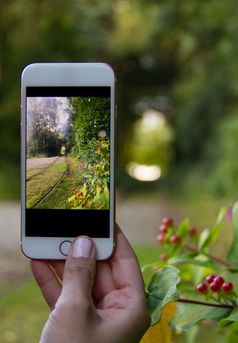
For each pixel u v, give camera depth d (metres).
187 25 3.72
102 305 0.31
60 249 0.35
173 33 3.95
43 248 0.35
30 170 0.36
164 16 3.70
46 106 0.36
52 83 0.36
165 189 4.54
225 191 3.37
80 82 0.36
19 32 4.07
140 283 0.31
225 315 0.35
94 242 0.33
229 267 0.44
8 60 4.30
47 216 0.35
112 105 0.36
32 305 1.22
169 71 5.55
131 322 0.29
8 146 4.28
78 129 0.36
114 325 0.28
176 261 0.43
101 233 0.34
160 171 6.77
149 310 0.31
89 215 0.35
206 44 3.77
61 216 0.35
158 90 5.77
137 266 0.32
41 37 4.29
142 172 6.97
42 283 0.35
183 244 0.46
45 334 0.27
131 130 6.10
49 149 0.36
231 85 3.55
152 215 2.96
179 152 5.18
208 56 3.88
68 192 0.35
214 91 4.02
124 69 5.57
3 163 4.23
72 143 0.36
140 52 5.03
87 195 0.35
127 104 5.87
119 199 4.06
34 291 1.34
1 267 1.65
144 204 3.59
